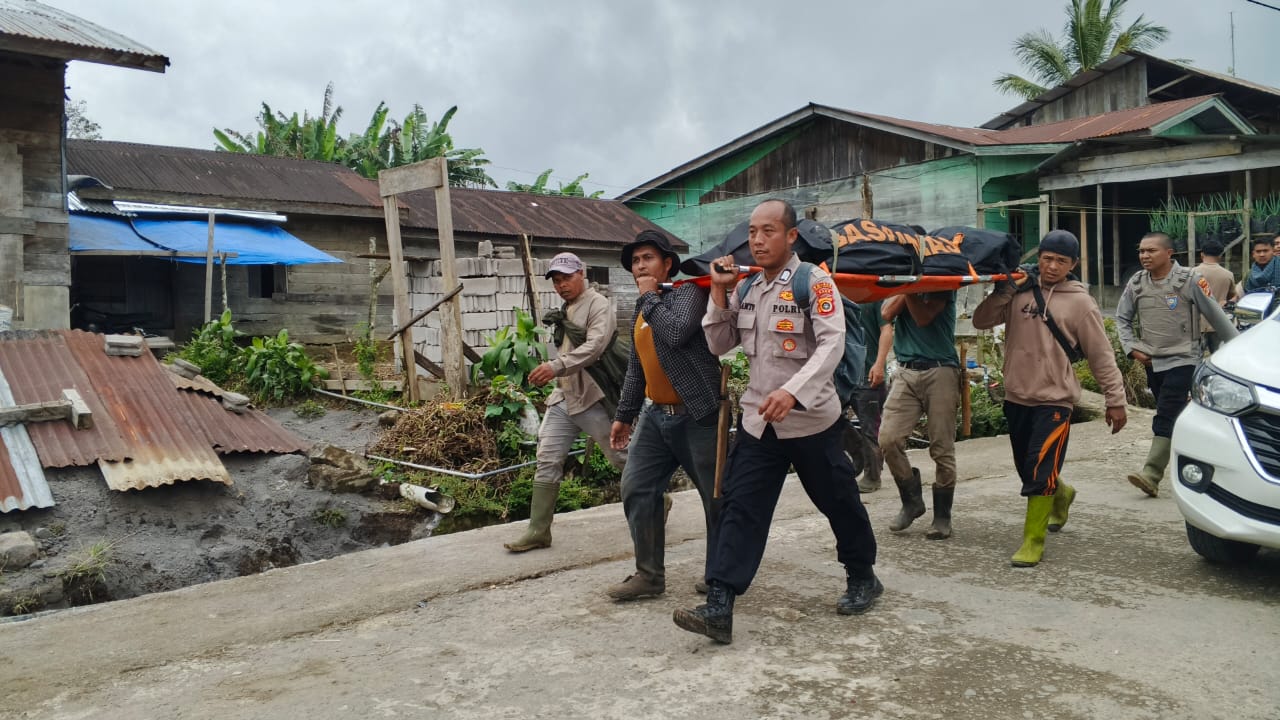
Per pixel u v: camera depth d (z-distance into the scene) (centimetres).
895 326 537
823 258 400
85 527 589
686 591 438
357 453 775
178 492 641
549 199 2295
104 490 621
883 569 467
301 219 1747
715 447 397
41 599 515
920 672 331
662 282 419
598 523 588
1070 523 561
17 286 1108
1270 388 416
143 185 1603
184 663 362
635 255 423
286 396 950
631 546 525
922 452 827
